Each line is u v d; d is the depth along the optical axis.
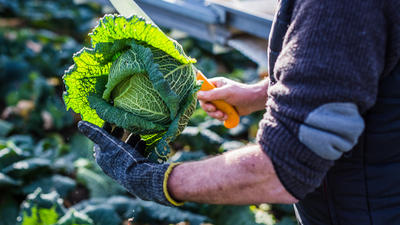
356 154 1.30
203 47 8.23
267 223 3.73
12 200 4.38
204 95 1.76
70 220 3.27
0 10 10.64
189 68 1.55
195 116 5.60
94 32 1.48
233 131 5.48
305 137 1.09
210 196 1.29
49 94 6.55
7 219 4.21
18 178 4.53
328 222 1.45
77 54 1.51
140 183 1.36
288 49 1.13
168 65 1.48
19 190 4.43
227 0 3.19
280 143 1.12
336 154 1.11
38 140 6.08
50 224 3.43
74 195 4.69
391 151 1.28
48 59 7.85
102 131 1.47
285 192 1.21
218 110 1.84
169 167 1.34
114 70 1.48
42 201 3.50
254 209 3.98
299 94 1.08
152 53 1.44
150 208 3.94
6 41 8.36
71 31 10.20
